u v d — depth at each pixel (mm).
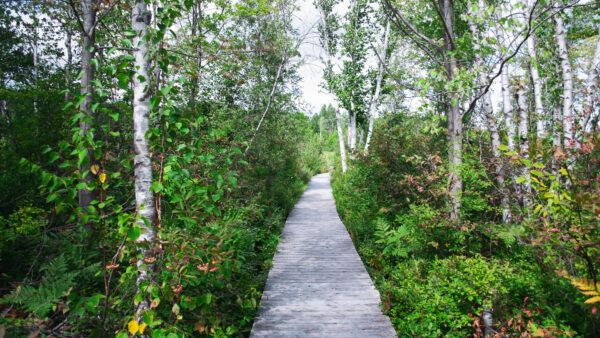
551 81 8125
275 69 11930
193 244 2615
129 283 2939
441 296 4168
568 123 5438
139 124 2812
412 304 4141
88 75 4598
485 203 5875
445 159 7094
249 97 11516
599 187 2715
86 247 3139
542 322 3324
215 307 3408
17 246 3203
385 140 8758
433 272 4520
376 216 8266
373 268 6039
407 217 6348
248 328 3840
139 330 2180
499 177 5645
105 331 2533
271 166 10297
